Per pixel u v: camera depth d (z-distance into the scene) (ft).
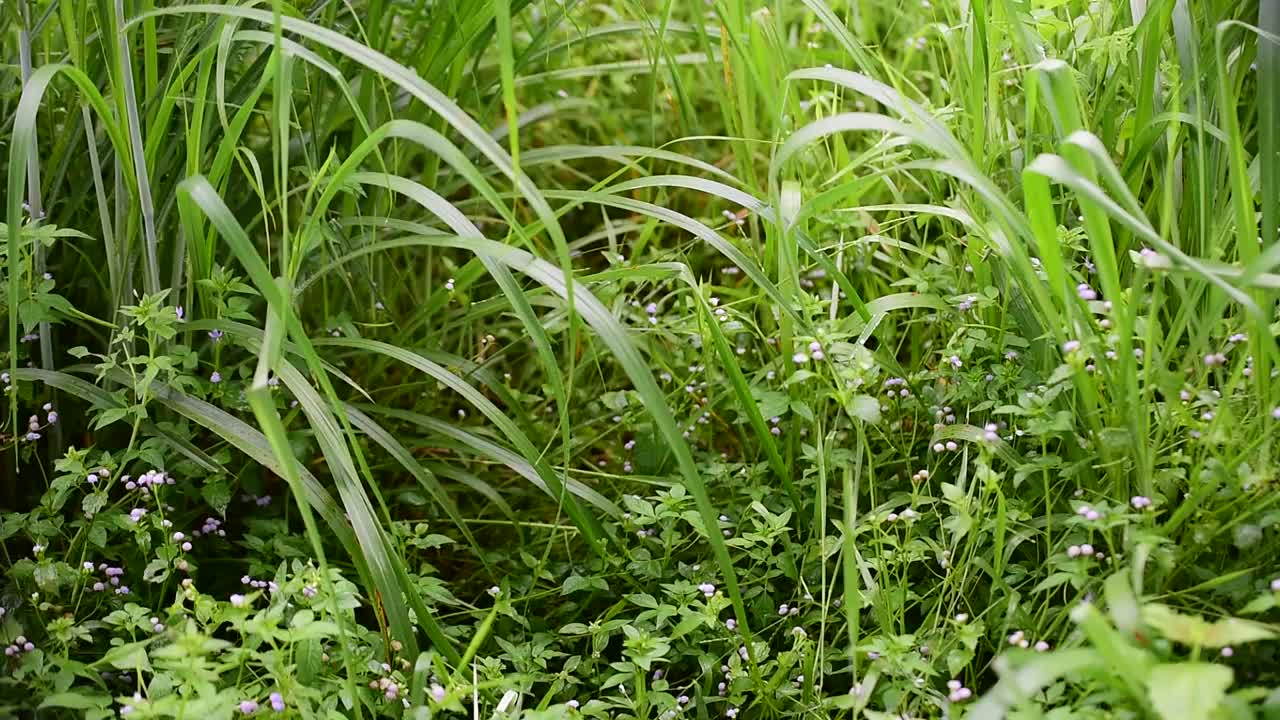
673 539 7.76
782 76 9.02
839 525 6.72
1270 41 7.00
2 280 7.75
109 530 7.84
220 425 7.52
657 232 11.17
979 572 7.32
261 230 9.71
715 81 9.56
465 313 9.46
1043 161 5.66
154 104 7.82
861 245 9.25
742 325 8.57
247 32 7.04
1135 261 6.34
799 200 7.77
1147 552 5.90
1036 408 6.77
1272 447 6.53
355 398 9.04
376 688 6.73
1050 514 7.10
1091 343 6.44
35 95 6.70
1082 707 5.86
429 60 8.72
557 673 7.70
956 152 6.28
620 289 9.27
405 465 7.84
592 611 8.18
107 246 7.82
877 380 8.29
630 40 12.55
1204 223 7.17
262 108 9.68
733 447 9.40
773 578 7.91
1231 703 5.02
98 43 8.26
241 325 7.66
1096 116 7.98
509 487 9.30
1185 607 6.55
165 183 8.30
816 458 7.57
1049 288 7.36
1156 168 8.20
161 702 5.65
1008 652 5.28
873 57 9.98
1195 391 6.38
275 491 9.01
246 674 6.91
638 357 6.65
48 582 6.96
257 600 7.89
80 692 6.51
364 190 9.27
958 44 8.61
